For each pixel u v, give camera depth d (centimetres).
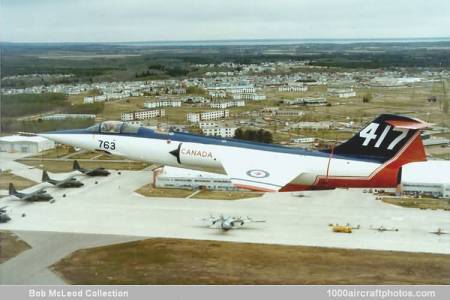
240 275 5362
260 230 7031
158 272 5450
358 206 8281
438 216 7700
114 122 7162
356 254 6041
